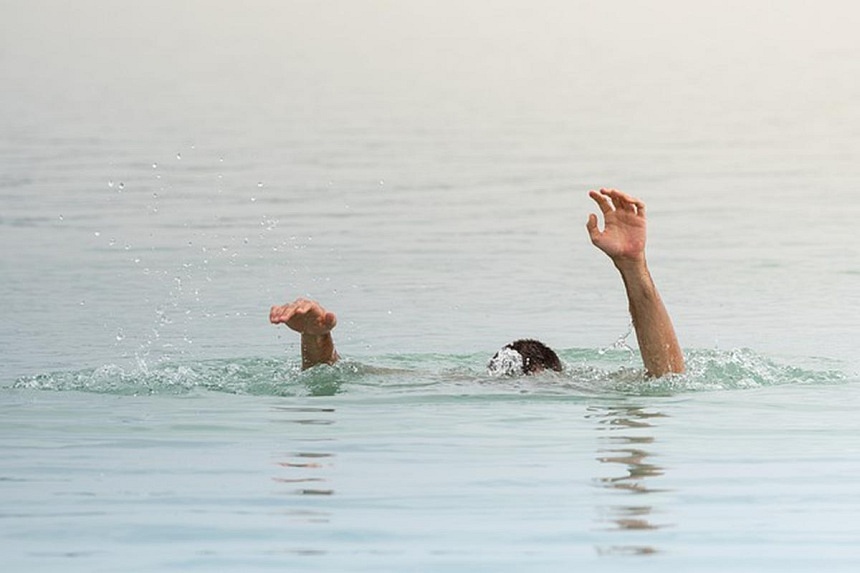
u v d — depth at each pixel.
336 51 87.62
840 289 33.31
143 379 22.58
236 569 12.31
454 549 12.90
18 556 12.74
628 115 66.94
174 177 50.66
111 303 31.98
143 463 16.72
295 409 20.19
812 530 13.63
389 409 20.12
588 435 18.28
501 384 21.92
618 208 21.94
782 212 44.47
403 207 45.62
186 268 36.28
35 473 16.19
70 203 45.75
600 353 26.70
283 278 35.09
